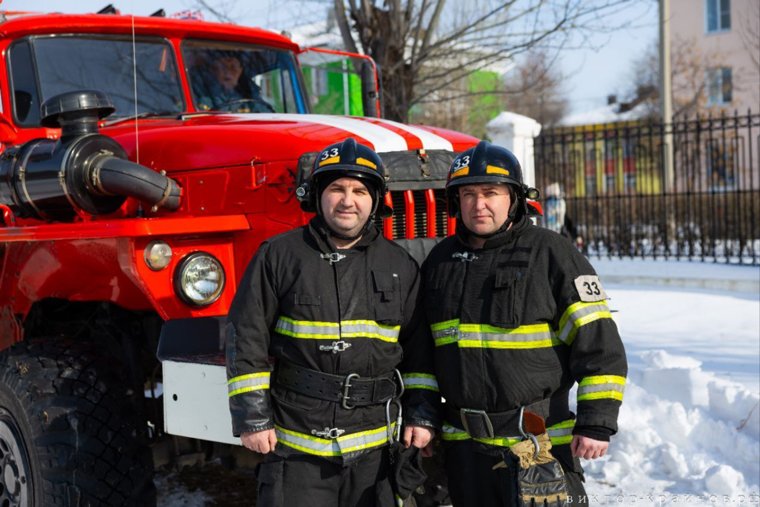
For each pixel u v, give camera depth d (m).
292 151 3.43
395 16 9.16
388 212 2.91
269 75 5.17
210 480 4.61
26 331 4.18
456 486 2.82
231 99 4.89
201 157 3.69
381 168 2.77
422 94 9.98
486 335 2.67
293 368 2.69
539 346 2.65
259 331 2.64
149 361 3.92
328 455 2.66
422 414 2.78
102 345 3.63
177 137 3.82
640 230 15.32
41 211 3.66
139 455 3.36
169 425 3.13
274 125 3.71
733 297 9.11
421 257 3.54
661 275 10.55
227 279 3.47
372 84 5.56
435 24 9.42
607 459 4.43
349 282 2.70
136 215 3.78
